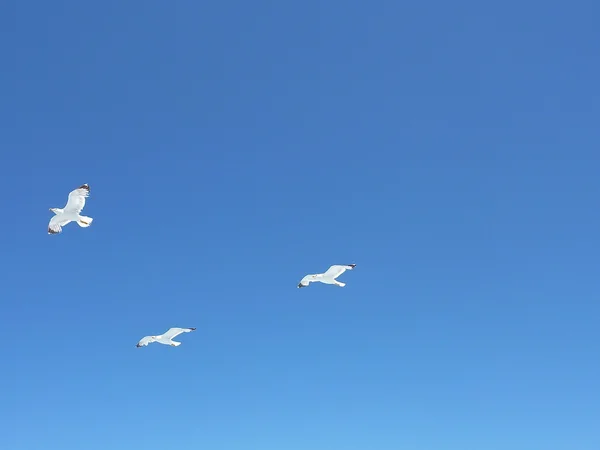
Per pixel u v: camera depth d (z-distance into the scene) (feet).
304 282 142.82
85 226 120.88
